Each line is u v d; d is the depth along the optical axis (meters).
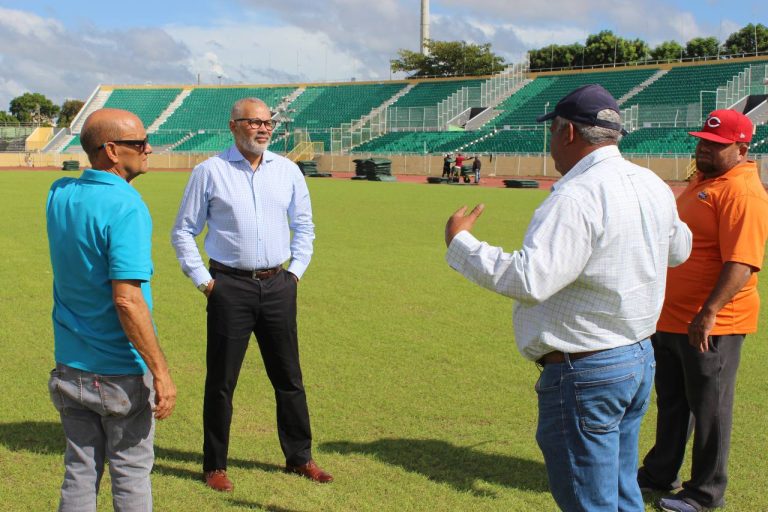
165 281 11.38
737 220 4.09
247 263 4.63
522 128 55.72
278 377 4.80
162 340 8.02
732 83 48.62
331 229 18.36
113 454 3.43
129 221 3.19
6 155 61.47
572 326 3.06
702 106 51.03
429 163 52.75
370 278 11.91
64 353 3.34
